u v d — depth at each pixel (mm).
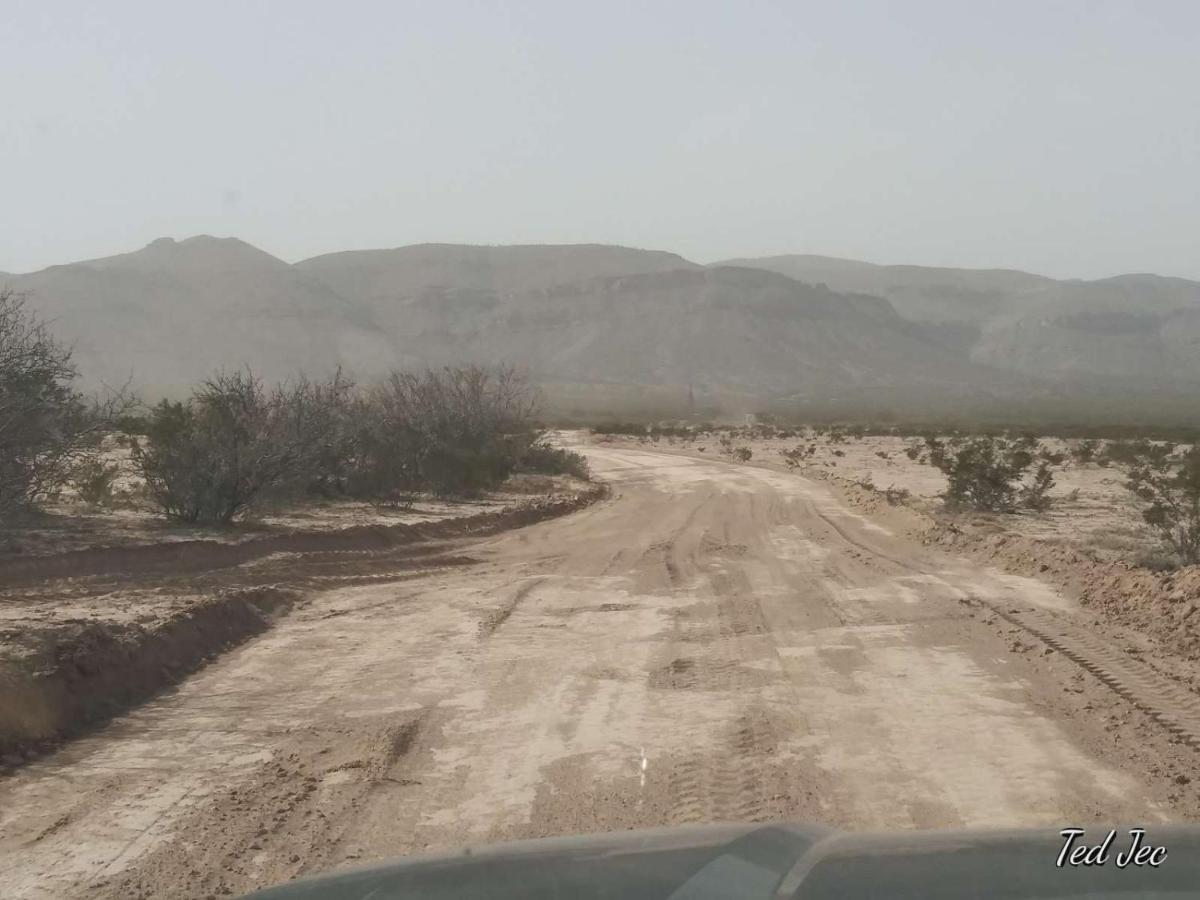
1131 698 9539
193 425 21469
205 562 17156
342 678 10859
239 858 6270
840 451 65062
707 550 21250
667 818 6812
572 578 17688
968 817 6754
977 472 28594
